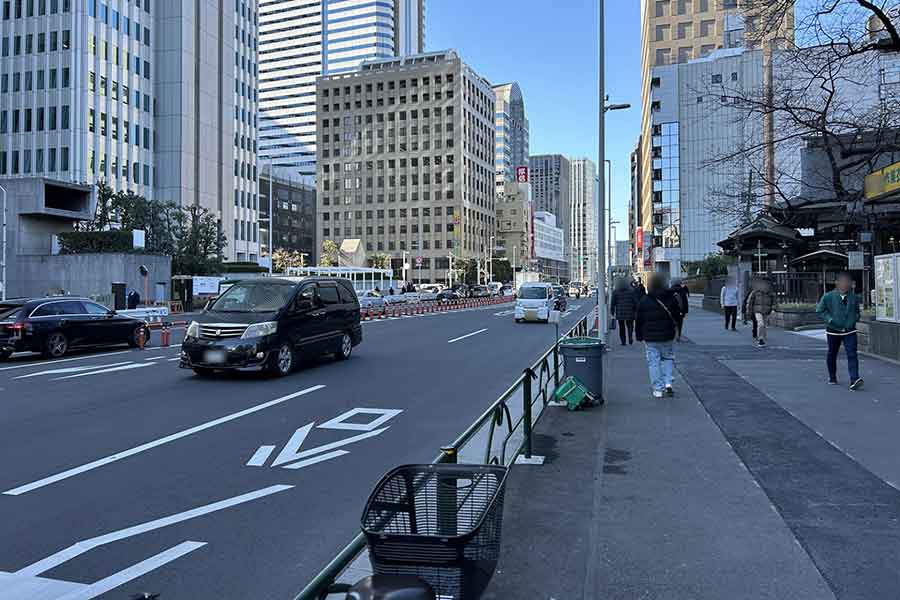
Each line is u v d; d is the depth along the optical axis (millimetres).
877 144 18484
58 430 8188
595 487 5703
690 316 32094
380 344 19500
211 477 6246
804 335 19781
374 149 133375
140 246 40969
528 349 18062
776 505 5156
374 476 6273
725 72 72375
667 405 9328
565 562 4152
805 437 7254
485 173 142625
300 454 7082
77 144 59844
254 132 86125
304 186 131500
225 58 77688
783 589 3748
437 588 2662
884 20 13023
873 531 4582
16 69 61750
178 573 4168
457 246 124188
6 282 40281
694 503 5246
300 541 4688
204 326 12414
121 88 64688
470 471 3213
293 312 13234
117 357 16359
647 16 89250
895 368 12172
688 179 77250
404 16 189250
